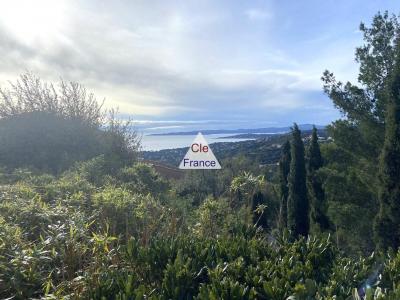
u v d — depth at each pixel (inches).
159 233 162.9
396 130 392.5
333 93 551.2
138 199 209.0
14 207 164.7
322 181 578.9
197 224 187.3
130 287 99.7
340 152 583.5
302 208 650.8
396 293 92.7
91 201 194.4
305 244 137.8
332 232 579.8
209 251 126.3
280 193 703.7
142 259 119.6
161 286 111.0
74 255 122.2
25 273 114.1
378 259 129.0
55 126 399.9
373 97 537.3
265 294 102.0
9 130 384.2
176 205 255.3
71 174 288.7
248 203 218.4
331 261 132.3
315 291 100.3
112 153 397.4
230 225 178.5
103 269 116.9
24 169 299.6
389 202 392.2
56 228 131.6
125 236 168.6
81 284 109.2
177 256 113.3
